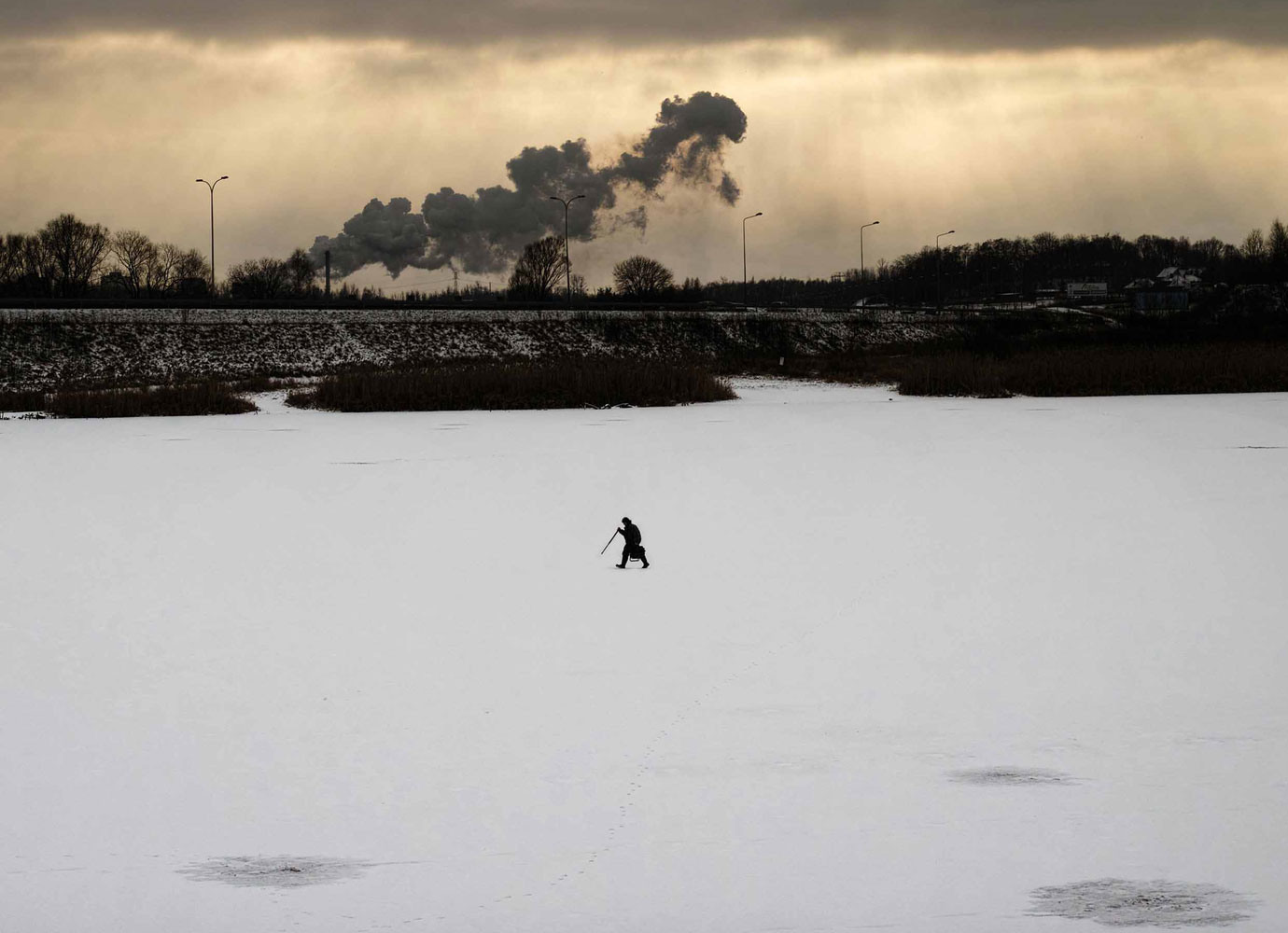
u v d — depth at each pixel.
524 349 126.69
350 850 12.56
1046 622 21.45
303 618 22.20
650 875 11.97
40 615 22.52
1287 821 13.05
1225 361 90.25
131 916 11.20
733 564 26.81
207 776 14.54
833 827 13.03
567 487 39.12
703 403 82.75
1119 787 14.00
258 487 39.59
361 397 79.75
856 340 146.38
